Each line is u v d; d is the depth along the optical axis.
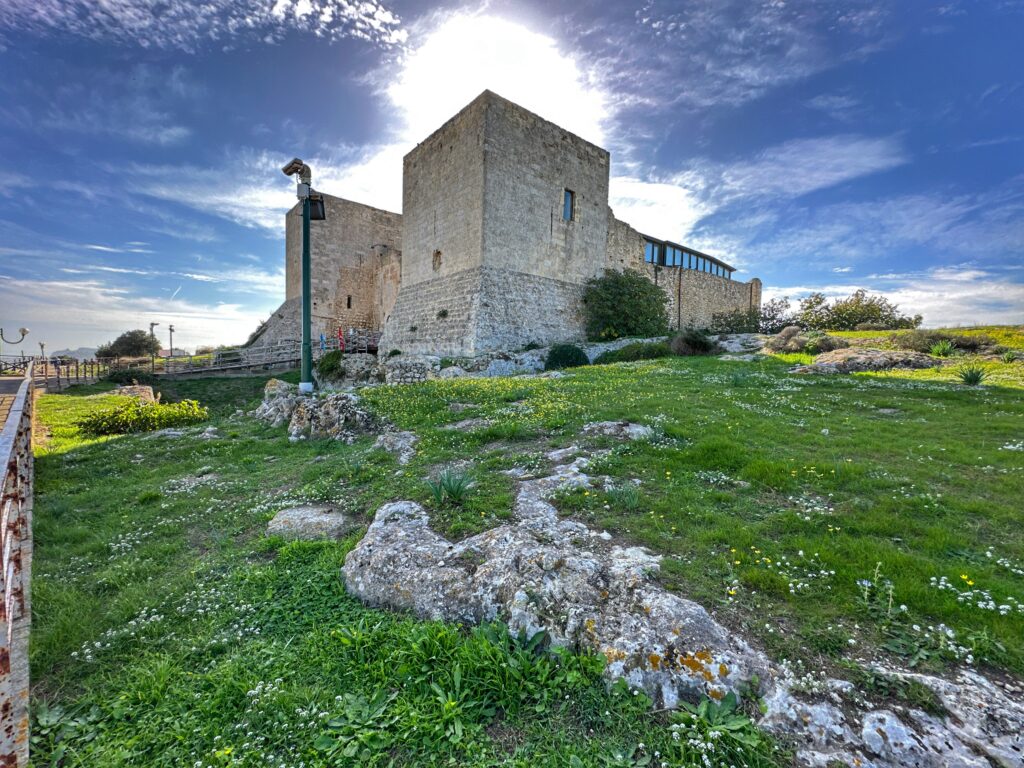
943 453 7.30
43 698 3.34
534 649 3.66
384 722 3.09
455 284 25.56
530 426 9.59
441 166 27.17
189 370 31.58
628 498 5.75
